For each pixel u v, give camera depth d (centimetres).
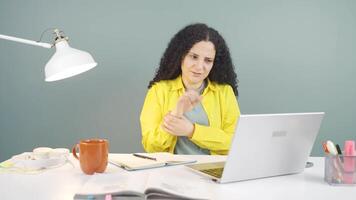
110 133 240
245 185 105
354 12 239
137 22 235
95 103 238
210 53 204
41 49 234
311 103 243
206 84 211
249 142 104
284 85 241
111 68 236
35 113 237
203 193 94
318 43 240
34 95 236
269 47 239
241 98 241
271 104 241
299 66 241
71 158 138
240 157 105
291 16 238
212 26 237
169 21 235
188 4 235
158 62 236
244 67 239
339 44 241
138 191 89
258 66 239
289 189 102
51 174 114
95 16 234
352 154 107
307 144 119
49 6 233
